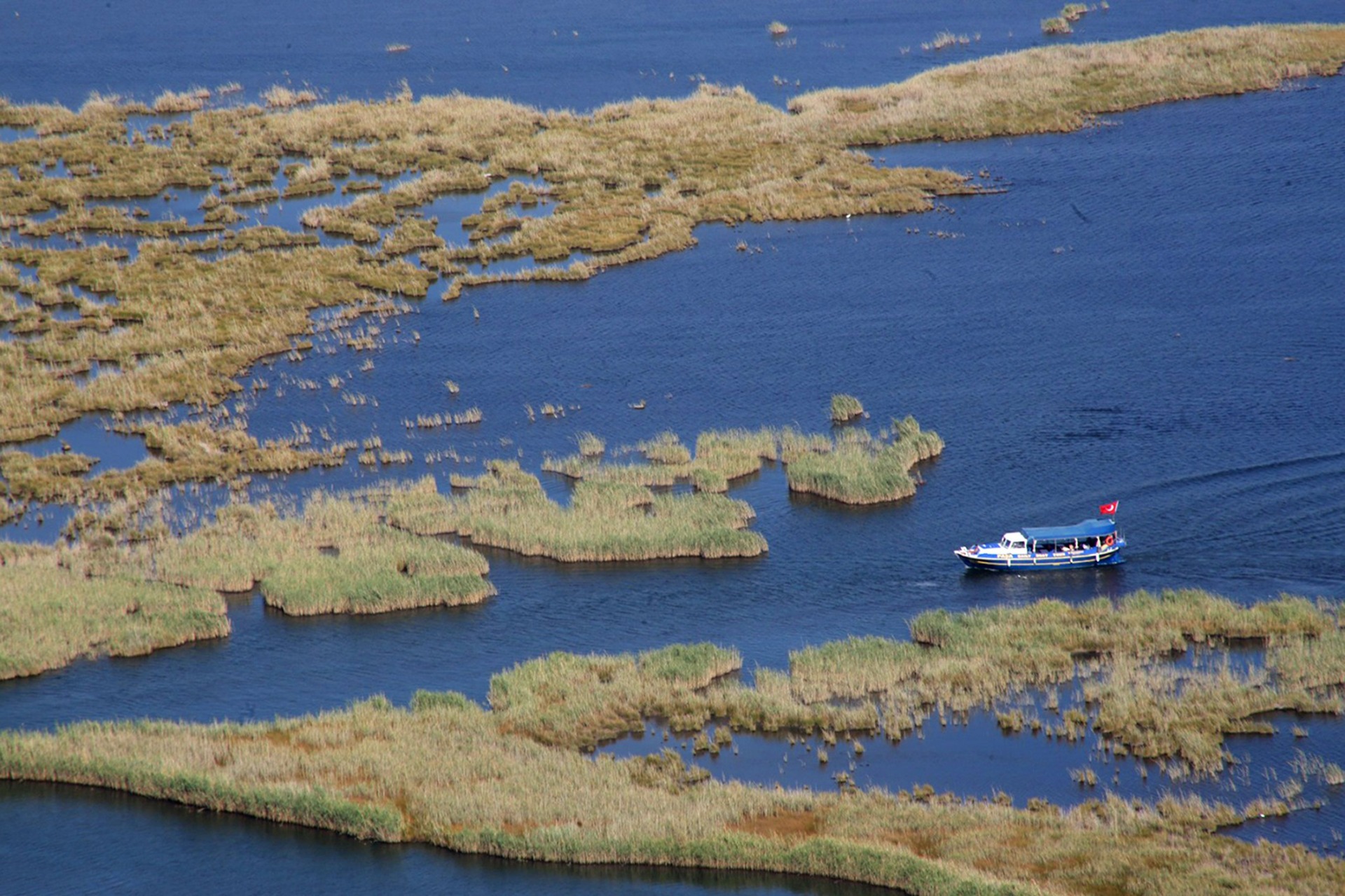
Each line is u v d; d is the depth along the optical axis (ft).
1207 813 584.81
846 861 565.94
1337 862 544.21
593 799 612.70
